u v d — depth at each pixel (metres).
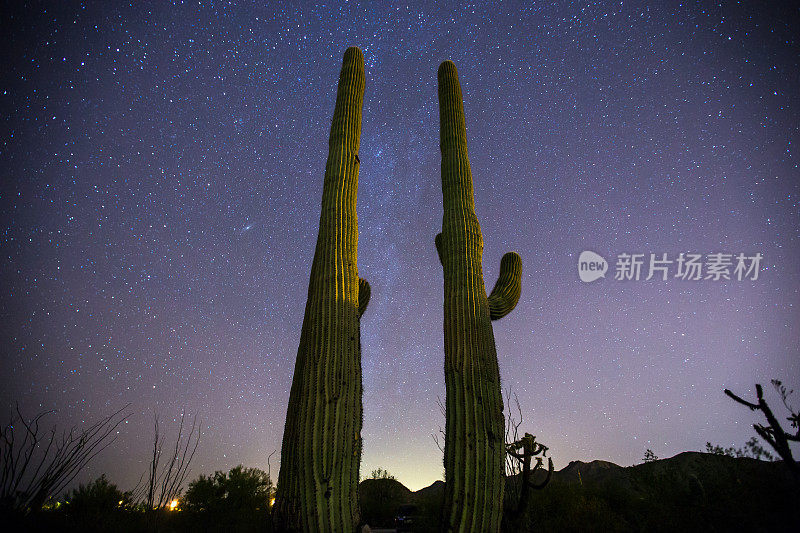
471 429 4.05
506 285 5.98
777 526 3.82
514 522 5.31
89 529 4.19
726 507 4.42
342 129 6.04
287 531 3.55
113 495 5.54
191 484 8.73
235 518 6.96
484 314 4.80
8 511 3.12
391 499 12.57
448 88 6.83
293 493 3.71
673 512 4.86
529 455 5.66
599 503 6.47
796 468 3.56
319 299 4.62
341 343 4.36
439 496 9.62
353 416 4.07
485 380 4.33
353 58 6.83
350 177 5.64
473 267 5.09
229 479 9.64
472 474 3.85
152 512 4.39
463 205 5.59
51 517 3.96
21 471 3.29
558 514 6.81
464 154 6.12
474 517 3.66
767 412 3.80
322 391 4.06
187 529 6.03
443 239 5.50
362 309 5.53
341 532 3.49
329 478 3.65
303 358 4.40
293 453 3.93
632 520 5.88
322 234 5.17
